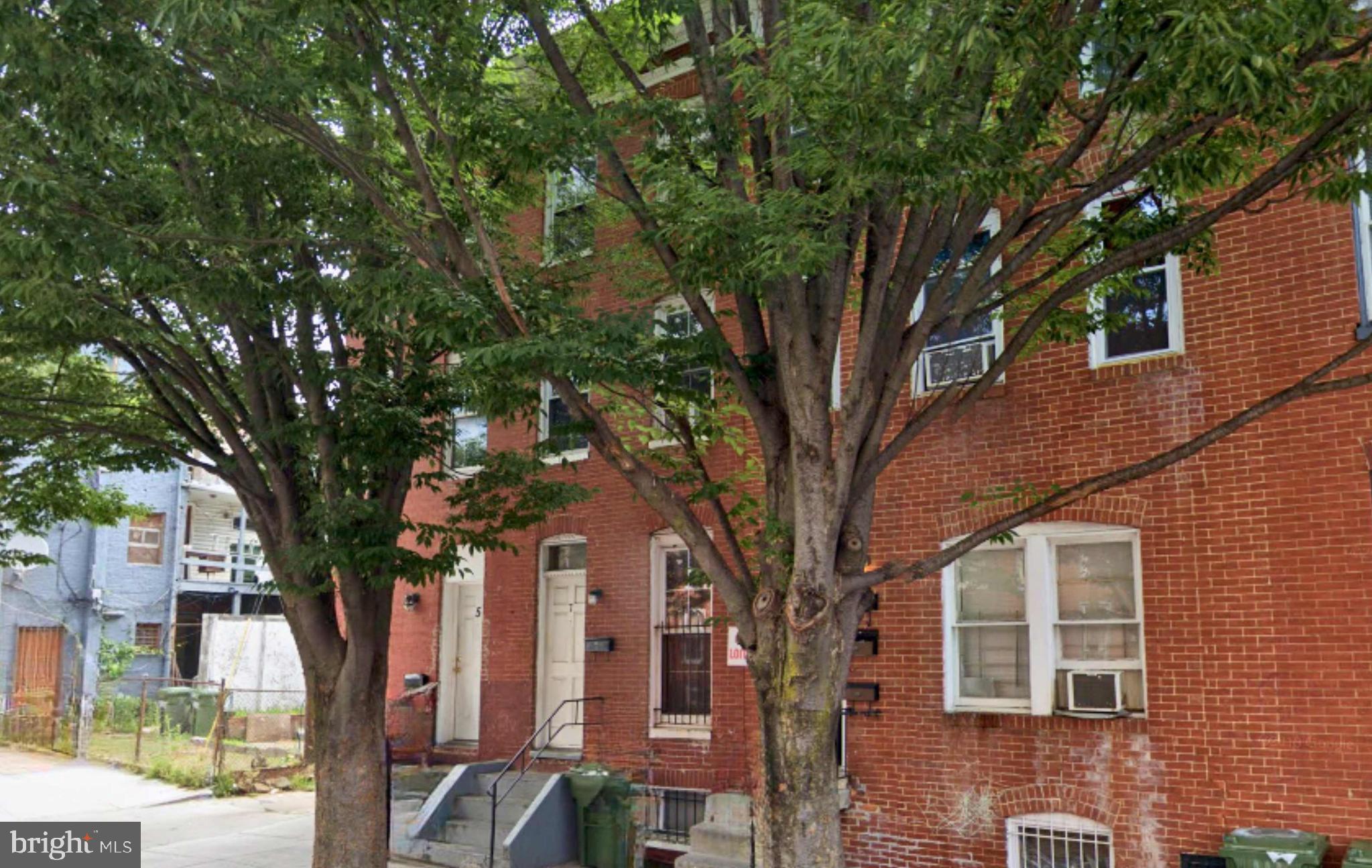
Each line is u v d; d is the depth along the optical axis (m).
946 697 10.59
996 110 6.81
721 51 7.34
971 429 10.78
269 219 9.20
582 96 7.75
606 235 12.23
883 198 6.28
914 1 5.51
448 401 9.34
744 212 6.21
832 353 6.09
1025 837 10.02
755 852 9.98
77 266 7.51
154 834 13.59
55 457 11.55
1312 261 9.20
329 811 9.09
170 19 6.52
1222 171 6.40
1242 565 9.20
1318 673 8.75
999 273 6.52
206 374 10.13
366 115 9.00
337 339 9.45
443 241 8.45
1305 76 6.04
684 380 9.23
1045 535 10.33
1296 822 8.69
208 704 21.86
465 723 15.85
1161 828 9.27
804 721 5.79
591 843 11.88
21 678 23.72
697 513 12.81
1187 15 4.97
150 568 25.98
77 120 7.25
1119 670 9.88
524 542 14.82
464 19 7.67
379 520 8.77
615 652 13.52
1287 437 9.12
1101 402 10.09
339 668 9.38
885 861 10.65
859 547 6.03
